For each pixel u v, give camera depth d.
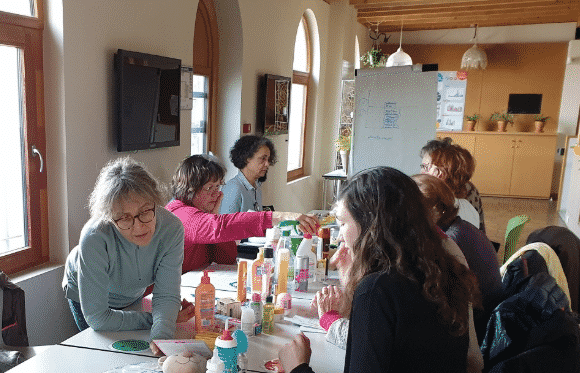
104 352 1.46
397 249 1.01
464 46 9.09
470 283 1.09
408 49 9.41
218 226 2.15
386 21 8.28
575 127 8.62
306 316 1.81
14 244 2.40
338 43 6.38
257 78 4.53
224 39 4.18
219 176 2.33
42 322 2.41
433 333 1.00
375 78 3.73
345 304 1.51
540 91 8.79
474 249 1.76
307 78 6.12
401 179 1.07
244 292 1.92
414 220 1.03
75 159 2.51
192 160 2.34
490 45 8.92
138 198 1.43
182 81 3.45
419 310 0.99
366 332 0.99
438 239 1.06
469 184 3.03
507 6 6.93
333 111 6.54
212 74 4.19
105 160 2.74
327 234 2.40
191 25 3.50
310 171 6.45
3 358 1.70
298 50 5.91
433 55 9.30
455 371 1.06
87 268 1.52
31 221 2.44
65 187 2.47
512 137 8.70
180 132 3.51
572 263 2.24
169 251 1.65
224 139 4.35
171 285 1.65
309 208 6.48
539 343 1.44
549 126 8.84
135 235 1.47
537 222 6.80
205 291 1.60
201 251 2.42
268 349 1.53
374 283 1.00
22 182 2.42
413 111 3.63
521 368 1.39
